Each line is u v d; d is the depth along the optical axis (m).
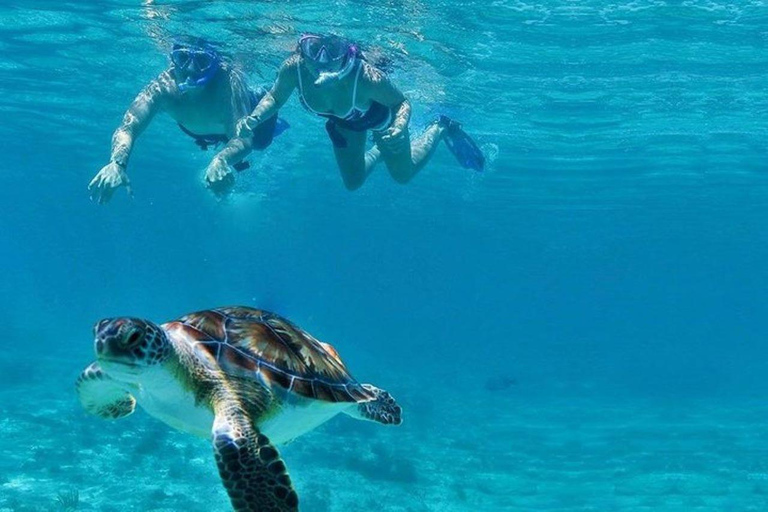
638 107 22.98
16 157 46.69
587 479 16.98
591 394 37.44
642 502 14.79
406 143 10.48
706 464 18.55
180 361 3.68
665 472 17.56
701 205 45.12
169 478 14.79
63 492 13.16
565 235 65.88
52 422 19.02
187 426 3.84
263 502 3.11
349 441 20.52
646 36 16.62
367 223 69.38
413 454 19.67
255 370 3.96
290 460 17.56
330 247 105.00
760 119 24.22
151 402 3.84
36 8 17.14
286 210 63.19
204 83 11.39
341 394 4.39
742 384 43.03
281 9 15.31
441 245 87.31
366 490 15.34
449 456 19.73
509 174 36.44
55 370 28.77
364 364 47.06
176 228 97.56
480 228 65.31
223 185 9.18
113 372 3.39
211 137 12.70
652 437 23.28
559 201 44.81
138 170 48.06
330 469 16.98
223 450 3.24
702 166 32.88
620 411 30.33
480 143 29.78
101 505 12.58
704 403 33.09
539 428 25.66
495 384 23.27
